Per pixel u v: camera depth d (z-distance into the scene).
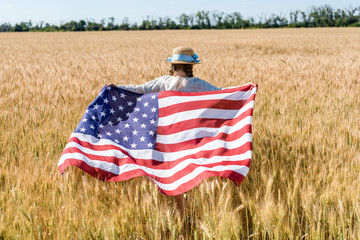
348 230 2.50
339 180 3.05
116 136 3.59
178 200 2.95
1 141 4.34
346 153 3.67
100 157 3.29
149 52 20.53
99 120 3.65
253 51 21.47
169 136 3.54
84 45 29.48
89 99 6.41
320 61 12.46
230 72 9.62
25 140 4.27
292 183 3.15
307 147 3.94
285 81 8.41
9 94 6.97
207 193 2.77
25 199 2.73
